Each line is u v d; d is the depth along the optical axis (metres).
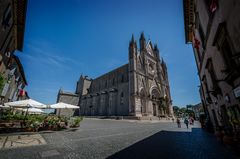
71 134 12.45
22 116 15.01
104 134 12.99
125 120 33.78
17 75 22.08
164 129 18.30
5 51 14.25
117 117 38.31
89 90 66.88
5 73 15.43
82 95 64.31
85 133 13.33
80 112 60.62
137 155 6.57
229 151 7.15
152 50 54.47
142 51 48.38
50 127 14.26
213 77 11.20
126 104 40.12
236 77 6.32
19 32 15.68
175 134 13.75
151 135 12.94
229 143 7.27
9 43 14.82
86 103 59.56
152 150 7.50
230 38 6.32
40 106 14.22
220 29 6.94
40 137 10.48
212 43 8.91
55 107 16.09
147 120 34.50
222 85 9.00
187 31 17.17
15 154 6.30
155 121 35.19
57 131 13.89
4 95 16.02
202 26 11.40
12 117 14.50
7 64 15.47
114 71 54.41
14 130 11.88
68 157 6.12
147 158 6.16
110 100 46.66
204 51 12.42
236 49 5.91
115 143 9.19
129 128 18.42
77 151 7.11
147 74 44.69
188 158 6.17
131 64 41.75
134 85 38.47
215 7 7.22
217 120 12.72
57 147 7.83
